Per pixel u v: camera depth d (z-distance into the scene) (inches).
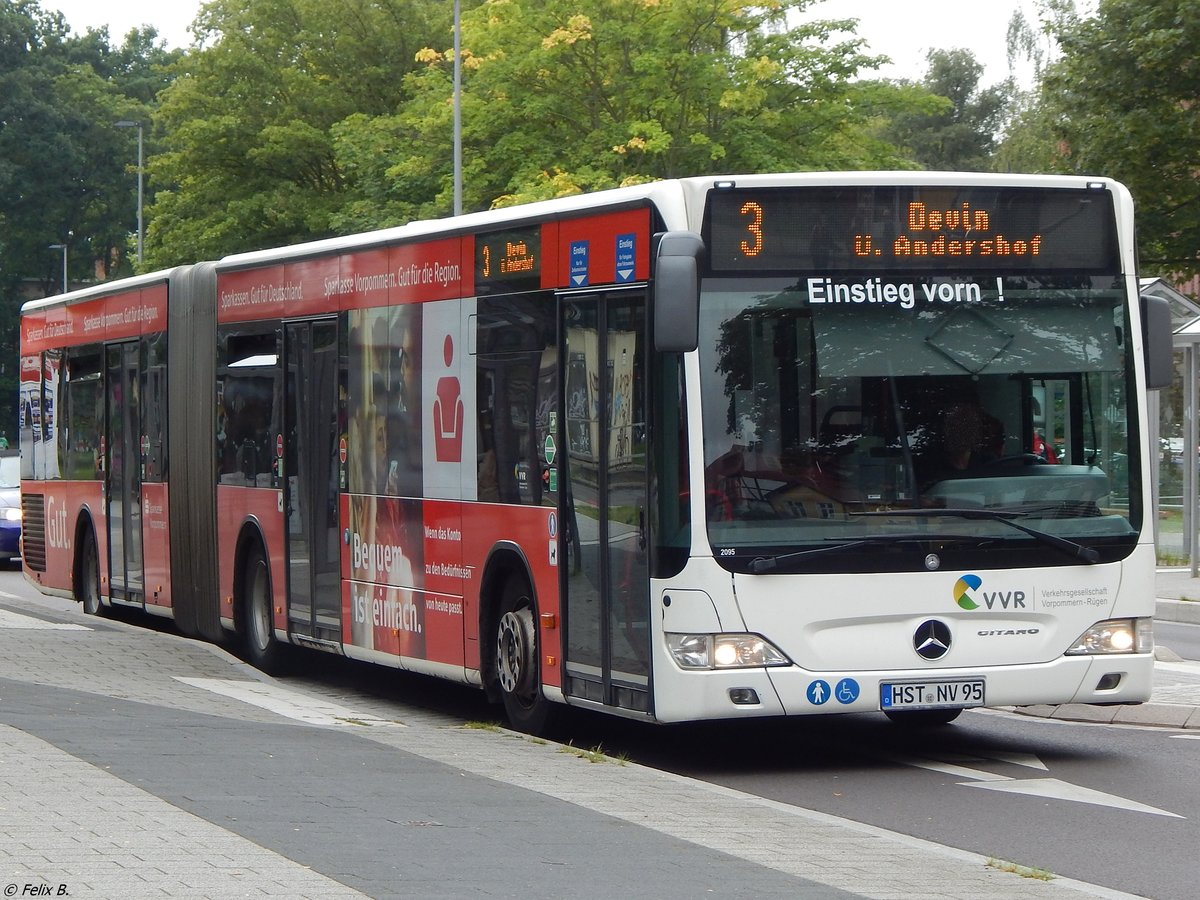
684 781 429.1
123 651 697.0
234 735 471.8
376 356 606.5
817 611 447.5
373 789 391.2
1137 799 429.1
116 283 862.5
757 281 451.2
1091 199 477.1
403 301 587.5
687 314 426.9
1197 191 1315.2
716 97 1435.8
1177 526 1198.3
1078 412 471.2
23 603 982.4
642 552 454.9
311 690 668.1
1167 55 1266.0
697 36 1460.4
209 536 752.3
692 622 442.9
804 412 451.2
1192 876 346.6
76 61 3747.5
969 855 350.3
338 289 634.2
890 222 460.8
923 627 454.6
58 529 946.7
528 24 1471.5
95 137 3604.8
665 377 448.8
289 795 376.8
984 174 467.8
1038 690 462.9
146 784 381.1
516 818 362.9
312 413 654.5
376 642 607.5
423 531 573.9
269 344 692.7
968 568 457.4
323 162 2169.0
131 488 840.9
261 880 287.3
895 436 455.8
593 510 478.6
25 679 586.2
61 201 3597.4
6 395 3841.0
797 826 371.9
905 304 460.1
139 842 315.6
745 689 442.9
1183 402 1179.9
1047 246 472.7
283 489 679.1
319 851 316.2
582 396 484.7
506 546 523.5
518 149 1496.1
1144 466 476.7
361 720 546.9
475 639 544.1
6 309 3700.8
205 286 756.0
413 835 337.7
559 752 473.1
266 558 695.1
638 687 457.4
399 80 2129.7
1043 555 463.8
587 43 1425.9
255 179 2193.7
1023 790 442.9
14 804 348.8
